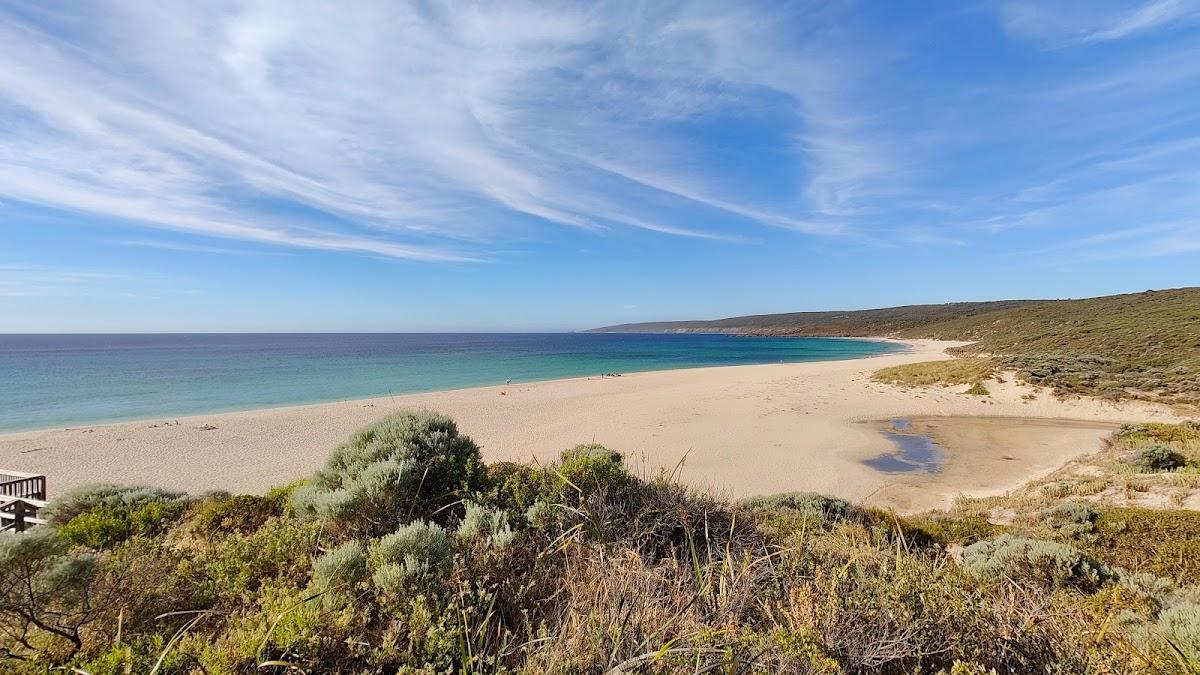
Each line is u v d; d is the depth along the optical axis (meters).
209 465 15.06
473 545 2.77
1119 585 4.17
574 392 31.25
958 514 9.22
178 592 2.48
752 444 17.50
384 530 3.24
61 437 18.53
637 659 1.69
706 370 46.56
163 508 5.39
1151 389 22.92
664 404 26.02
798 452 16.44
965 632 2.16
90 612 2.18
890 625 2.16
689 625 1.98
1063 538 6.32
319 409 24.64
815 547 3.20
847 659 1.96
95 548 4.39
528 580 2.54
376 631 2.08
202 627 2.27
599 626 1.94
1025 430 19.56
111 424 21.06
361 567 2.46
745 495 12.13
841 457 15.93
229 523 4.45
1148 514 6.52
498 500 3.68
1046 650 2.15
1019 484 12.88
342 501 3.28
